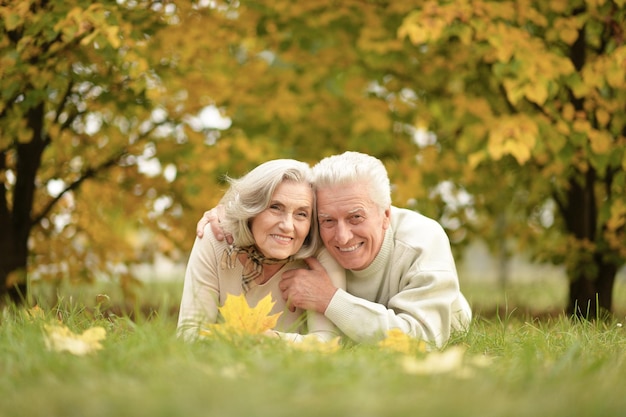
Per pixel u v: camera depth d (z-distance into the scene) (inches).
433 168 254.4
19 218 225.8
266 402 65.5
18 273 215.8
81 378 77.9
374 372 79.9
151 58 209.2
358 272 125.6
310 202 119.2
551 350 107.3
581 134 198.4
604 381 80.7
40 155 225.9
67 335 97.8
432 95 259.6
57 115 223.1
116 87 209.8
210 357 88.5
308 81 262.2
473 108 232.8
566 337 119.0
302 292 120.5
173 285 329.7
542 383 78.5
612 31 207.8
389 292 126.6
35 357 87.6
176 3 207.5
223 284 125.7
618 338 123.4
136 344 96.6
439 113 242.5
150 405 63.9
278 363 82.5
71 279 242.2
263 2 221.5
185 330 110.3
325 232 120.7
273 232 117.4
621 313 239.3
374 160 122.6
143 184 241.3
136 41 188.2
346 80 259.3
